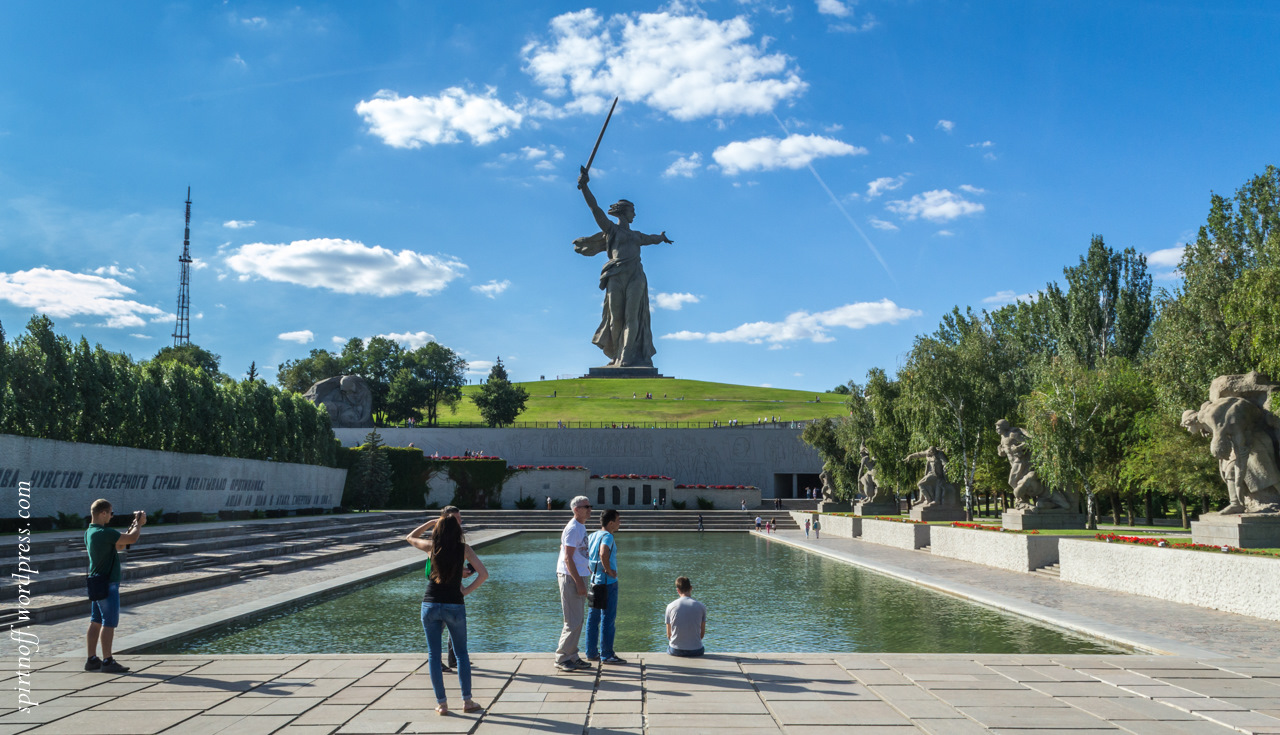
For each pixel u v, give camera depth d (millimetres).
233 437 43875
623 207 130000
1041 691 8695
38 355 30156
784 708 8000
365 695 8562
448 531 8055
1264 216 33344
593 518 60688
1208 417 18875
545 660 10297
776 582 23078
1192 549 16938
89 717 7734
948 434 37469
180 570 21219
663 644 13555
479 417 115750
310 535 35281
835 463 58219
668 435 79688
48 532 24672
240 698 8438
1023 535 23969
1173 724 7492
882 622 15641
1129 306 45312
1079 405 32312
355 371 110250
